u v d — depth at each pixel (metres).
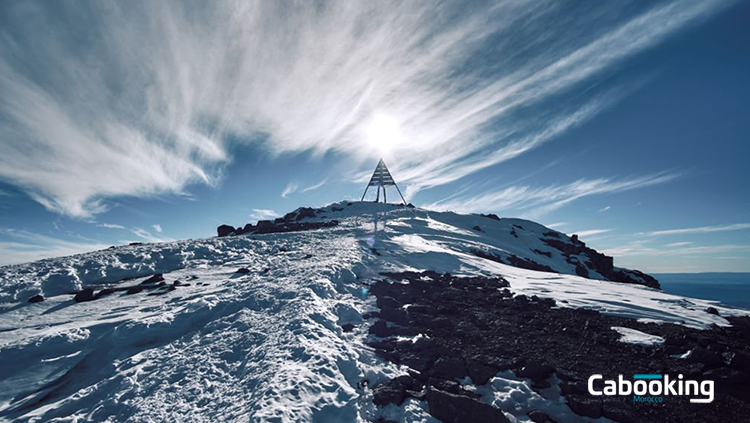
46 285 16.75
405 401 6.93
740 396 7.06
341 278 16.36
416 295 15.14
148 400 6.80
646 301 14.67
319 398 6.31
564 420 6.44
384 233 36.66
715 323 11.62
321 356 7.81
